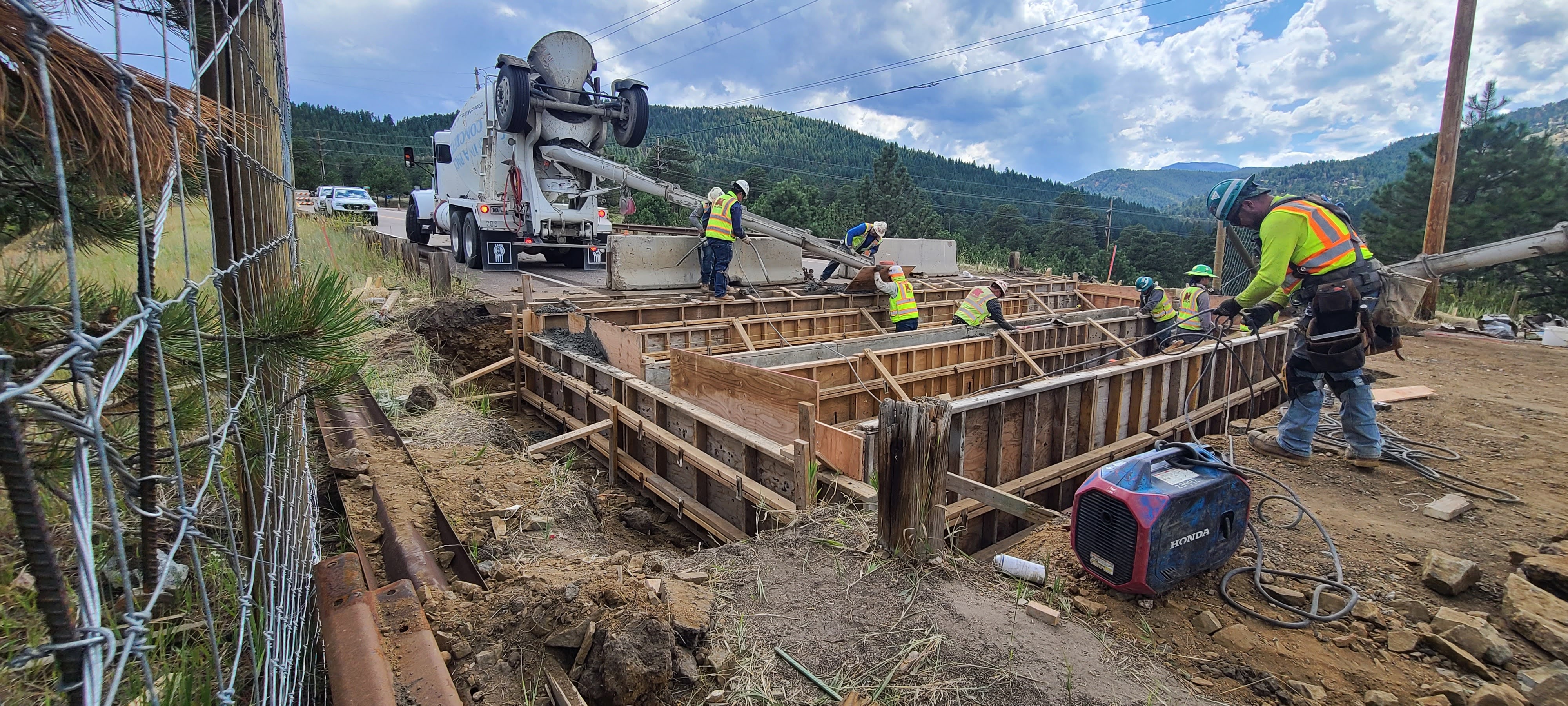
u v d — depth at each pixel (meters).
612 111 12.59
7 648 2.11
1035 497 5.57
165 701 2.01
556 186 12.73
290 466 2.39
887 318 11.55
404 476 3.91
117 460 1.05
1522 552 3.58
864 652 2.75
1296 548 3.84
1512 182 20.00
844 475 4.46
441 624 2.56
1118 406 6.16
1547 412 6.63
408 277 11.02
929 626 2.91
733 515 4.95
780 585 3.21
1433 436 5.91
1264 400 8.91
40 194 1.95
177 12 1.51
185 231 1.19
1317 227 4.48
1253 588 3.41
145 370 1.45
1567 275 18.05
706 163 71.00
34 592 2.29
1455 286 16.58
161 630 2.27
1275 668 2.83
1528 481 4.87
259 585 2.24
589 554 3.91
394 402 6.05
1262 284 4.56
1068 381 5.54
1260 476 3.94
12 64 1.25
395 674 2.07
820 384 6.38
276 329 2.16
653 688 2.39
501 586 2.79
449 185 15.26
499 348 8.76
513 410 8.20
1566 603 3.12
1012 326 9.10
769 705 2.46
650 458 5.82
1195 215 136.38
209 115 1.83
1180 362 7.00
